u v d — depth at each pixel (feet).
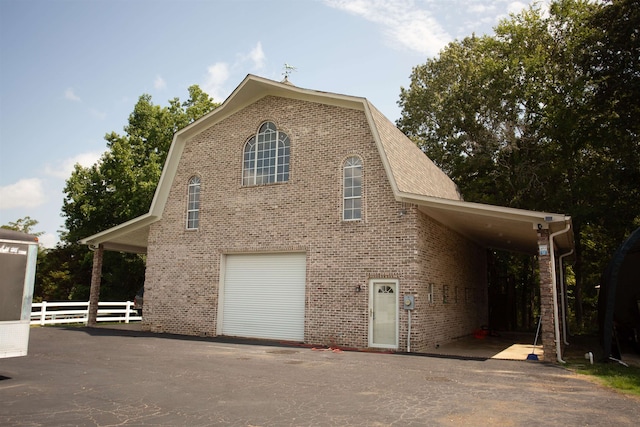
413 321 49.03
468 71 109.09
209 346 50.01
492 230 60.03
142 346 49.11
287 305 56.90
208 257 62.75
